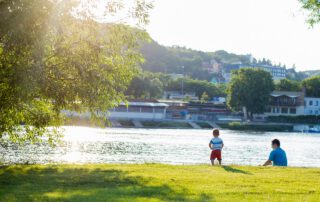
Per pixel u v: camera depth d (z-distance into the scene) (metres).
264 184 15.83
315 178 17.89
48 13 16.45
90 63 18.98
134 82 145.25
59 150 41.66
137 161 37.53
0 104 17.95
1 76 16.61
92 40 19.08
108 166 20.56
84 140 58.03
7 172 17.83
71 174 17.45
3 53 16.70
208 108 151.00
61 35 18.25
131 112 125.50
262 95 140.62
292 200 12.88
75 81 19.11
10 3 15.77
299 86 176.50
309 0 20.86
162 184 15.29
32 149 40.16
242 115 152.62
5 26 15.68
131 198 12.70
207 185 15.20
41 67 16.62
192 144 59.28
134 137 70.00
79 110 21.19
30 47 16.38
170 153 46.12
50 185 14.94
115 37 19.91
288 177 17.92
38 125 22.34
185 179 16.52
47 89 18.64
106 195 13.16
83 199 12.52
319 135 114.69
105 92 19.66
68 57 18.58
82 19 18.61
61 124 23.73
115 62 20.66
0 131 21.52
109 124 21.73
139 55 21.39
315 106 162.88
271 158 23.14
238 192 13.97
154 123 121.62
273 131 129.12
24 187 14.49
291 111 160.00
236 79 142.12
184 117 145.00
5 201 12.16
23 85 16.11
